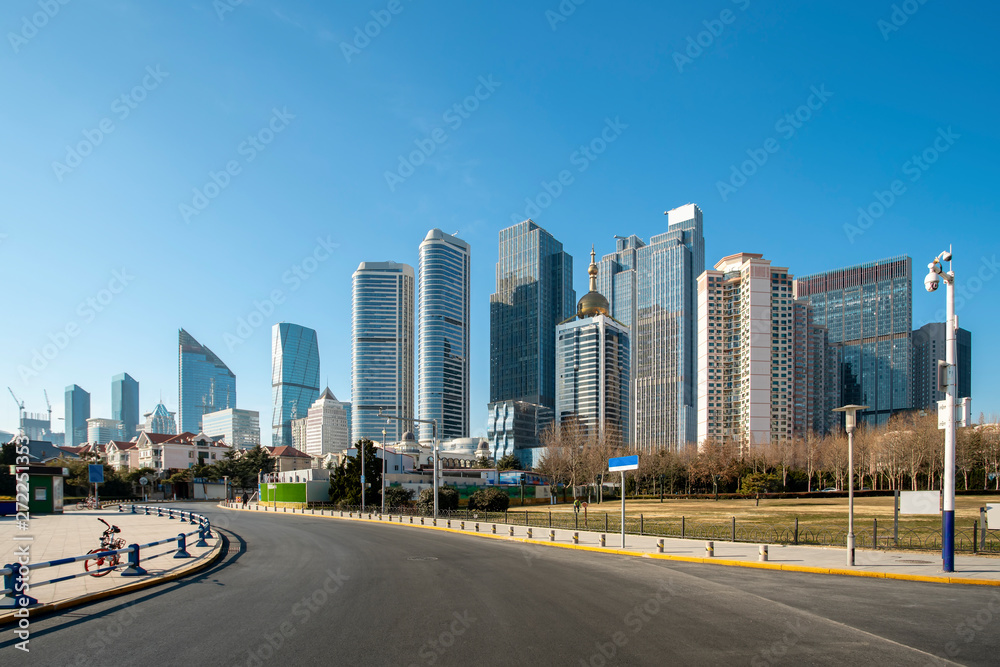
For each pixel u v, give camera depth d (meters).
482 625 10.52
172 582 15.83
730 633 9.96
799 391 153.62
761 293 150.75
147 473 102.44
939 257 17.00
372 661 8.42
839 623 10.70
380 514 49.19
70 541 25.78
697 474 92.31
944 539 16.28
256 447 114.56
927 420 83.19
